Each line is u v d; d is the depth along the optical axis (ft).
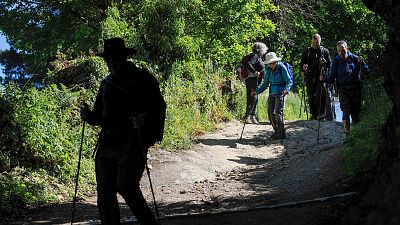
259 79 52.21
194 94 52.13
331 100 51.67
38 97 35.76
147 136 17.89
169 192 30.91
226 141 46.26
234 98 59.52
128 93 17.92
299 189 27.14
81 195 31.81
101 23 55.42
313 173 30.17
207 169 37.83
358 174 24.31
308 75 50.70
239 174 35.29
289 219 20.71
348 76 35.70
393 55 16.16
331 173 28.45
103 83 18.38
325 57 49.96
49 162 33.60
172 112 45.03
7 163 31.50
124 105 17.90
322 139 44.42
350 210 15.90
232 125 53.57
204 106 53.83
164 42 51.42
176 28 52.01
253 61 52.13
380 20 83.92
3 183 29.01
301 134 47.39
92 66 46.39
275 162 37.65
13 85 35.19
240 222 21.47
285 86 45.83
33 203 28.89
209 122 52.01
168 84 49.75
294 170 32.24
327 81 37.04
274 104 46.34
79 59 50.21
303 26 88.07
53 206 28.66
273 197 26.27
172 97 48.37
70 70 47.67
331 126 48.83
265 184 30.17
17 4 65.51
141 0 59.16
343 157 28.84
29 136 33.14
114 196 17.85
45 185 31.30
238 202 26.03
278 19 85.05
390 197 9.35
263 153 42.70
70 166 33.73
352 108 35.99
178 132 43.86
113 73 18.20
